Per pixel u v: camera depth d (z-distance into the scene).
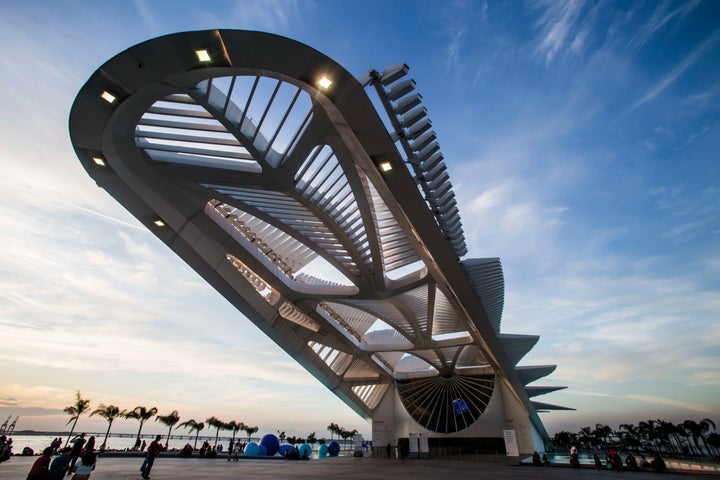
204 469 12.52
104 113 8.21
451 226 11.73
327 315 20.39
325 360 25.77
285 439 58.06
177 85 7.57
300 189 10.77
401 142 8.90
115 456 18.44
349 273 15.61
